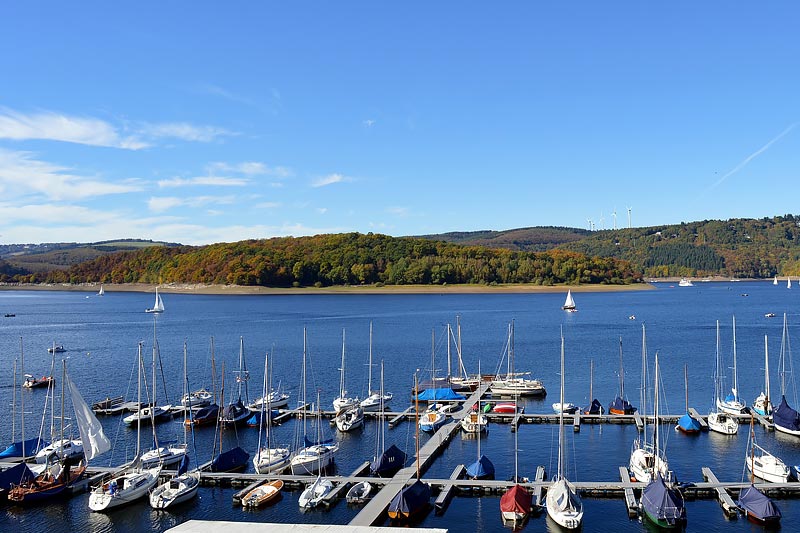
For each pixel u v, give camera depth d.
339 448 77.50
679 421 84.06
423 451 74.12
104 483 62.91
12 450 74.69
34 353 163.00
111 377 128.62
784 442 77.94
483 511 57.78
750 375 123.44
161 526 55.69
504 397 107.69
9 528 55.41
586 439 80.62
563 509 54.84
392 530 37.34
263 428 87.94
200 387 118.75
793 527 53.66
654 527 53.88
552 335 191.25
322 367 139.00
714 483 61.47
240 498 60.16
